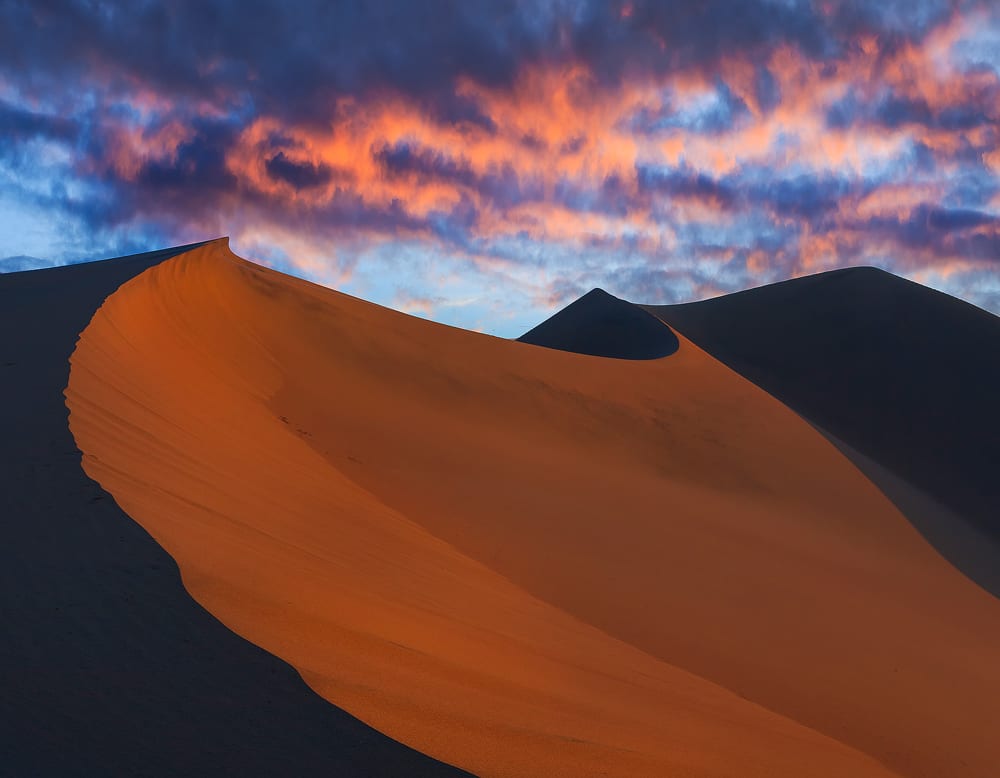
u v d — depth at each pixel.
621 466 23.73
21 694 3.83
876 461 36.62
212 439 11.92
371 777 3.55
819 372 45.25
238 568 6.30
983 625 18.56
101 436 8.88
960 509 33.81
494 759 4.04
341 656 5.05
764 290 55.38
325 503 11.60
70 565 5.43
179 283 20.59
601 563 14.89
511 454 21.38
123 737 3.60
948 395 43.16
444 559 11.63
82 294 15.91
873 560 21.73
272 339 22.78
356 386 22.33
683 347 37.50
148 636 4.57
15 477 7.04
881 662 13.77
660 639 12.12
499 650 7.32
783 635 13.77
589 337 47.53
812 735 9.35
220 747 3.61
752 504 23.75
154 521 6.65
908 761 10.30
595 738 5.07
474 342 29.38
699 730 6.86
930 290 53.16
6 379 10.16
